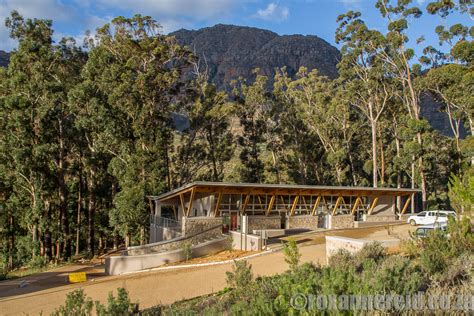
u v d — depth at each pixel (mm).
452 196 14992
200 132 59625
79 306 9797
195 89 56906
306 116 65062
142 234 43594
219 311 9500
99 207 55969
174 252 27656
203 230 32531
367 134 70438
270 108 66750
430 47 57812
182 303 14805
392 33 54406
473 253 12328
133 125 45219
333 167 68500
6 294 23344
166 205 40406
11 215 48594
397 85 59750
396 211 50594
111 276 26516
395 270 9039
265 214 37094
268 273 18844
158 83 48656
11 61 45500
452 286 9281
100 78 46938
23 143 43281
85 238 56438
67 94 45812
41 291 23031
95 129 45375
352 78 62188
